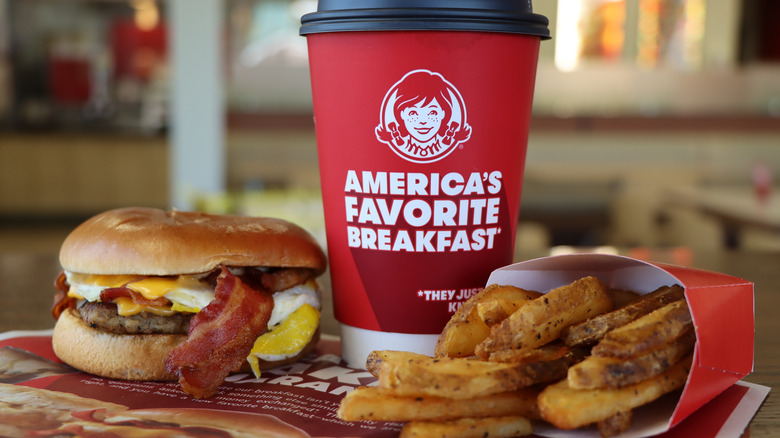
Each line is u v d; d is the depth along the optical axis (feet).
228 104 5.78
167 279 1.15
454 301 1.16
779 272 1.85
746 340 1.05
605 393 0.92
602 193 5.84
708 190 5.47
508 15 1.10
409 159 1.12
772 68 6.09
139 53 8.61
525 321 0.98
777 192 5.25
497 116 1.13
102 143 8.05
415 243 1.14
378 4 1.09
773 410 1.03
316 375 1.17
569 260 1.10
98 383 1.13
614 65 6.14
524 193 5.86
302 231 1.24
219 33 5.30
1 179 8.05
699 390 0.96
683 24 6.07
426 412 0.93
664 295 1.04
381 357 1.01
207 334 1.08
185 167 5.33
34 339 1.30
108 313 1.15
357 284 1.18
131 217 1.19
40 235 7.59
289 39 5.81
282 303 1.19
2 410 1.03
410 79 1.10
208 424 0.99
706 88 6.15
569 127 5.65
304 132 5.44
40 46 8.68
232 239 1.14
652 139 5.78
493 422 0.95
